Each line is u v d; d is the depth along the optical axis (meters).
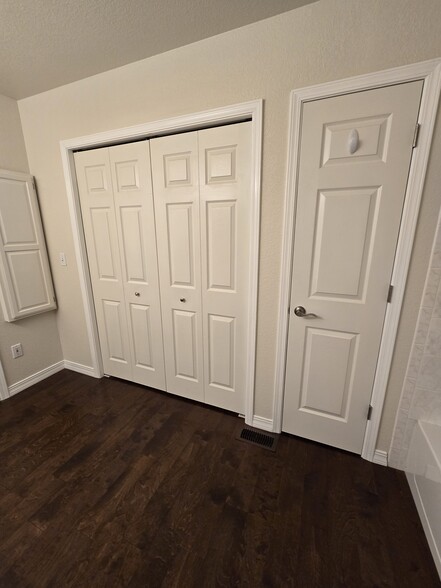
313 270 1.41
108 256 2.03
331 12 1.12
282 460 1.50
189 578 0.99
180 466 1.46
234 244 1.59
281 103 1.28
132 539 1.11
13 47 1.39
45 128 1.92
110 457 1.52
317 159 1.27
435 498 1.06
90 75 1.66
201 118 1.45
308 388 1.56
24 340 2.19
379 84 1.11
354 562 1.03
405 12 1.02
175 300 1.87
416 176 1.13
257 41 1.26
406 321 1.28
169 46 1.41
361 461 1.49
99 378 2.36
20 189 1.99
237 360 1.77
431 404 1.30
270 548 1.08
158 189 1.71
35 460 1.51
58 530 1.15
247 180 1.47
